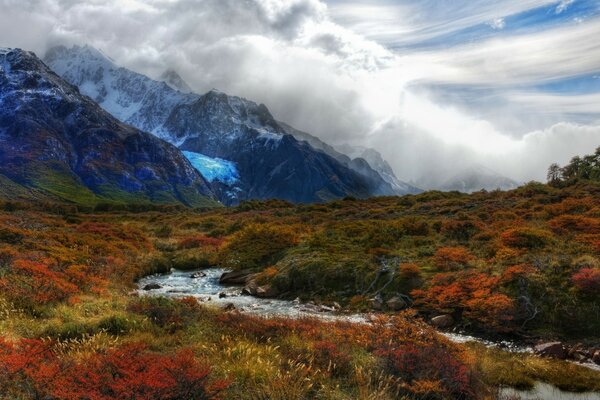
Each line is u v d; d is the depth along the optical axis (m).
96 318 12.98
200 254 38.81
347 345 12.02
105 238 39.22
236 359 9.98
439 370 10.34
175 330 12.61
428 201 62.28
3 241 26.53
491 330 17.70
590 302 17.55
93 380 7.03
